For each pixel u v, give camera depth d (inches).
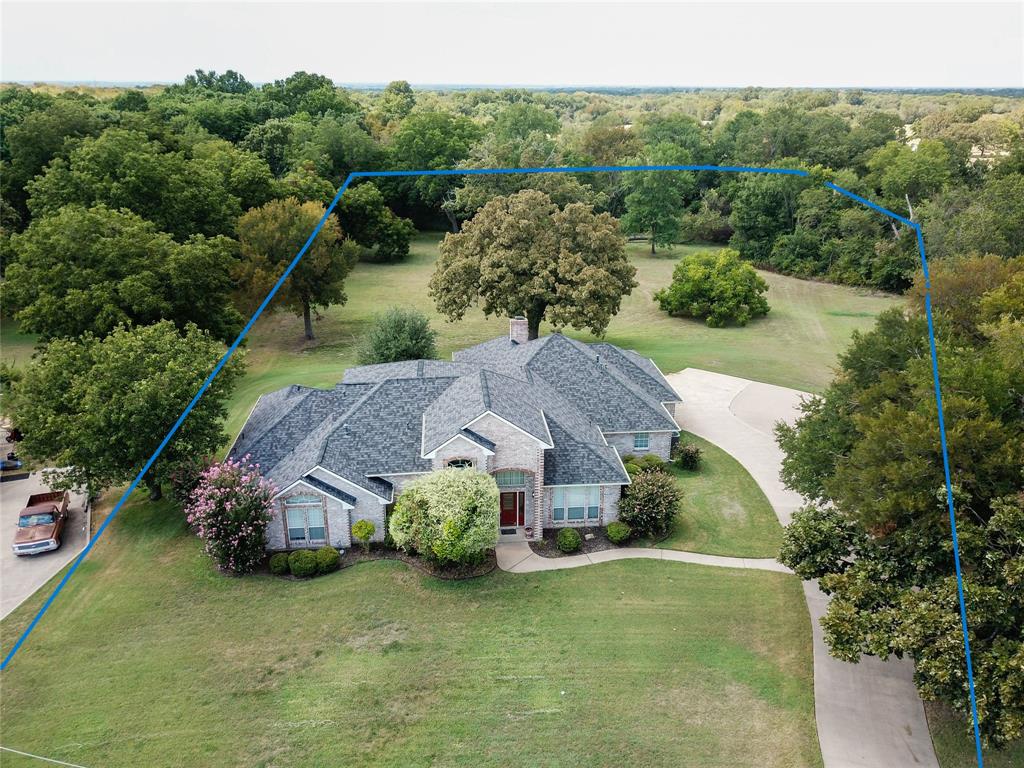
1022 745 814.5
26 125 2632.9
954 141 3663.9
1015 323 1119.0
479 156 3843.5
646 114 7160.4
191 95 5093.5
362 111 5482.3
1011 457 826.2
